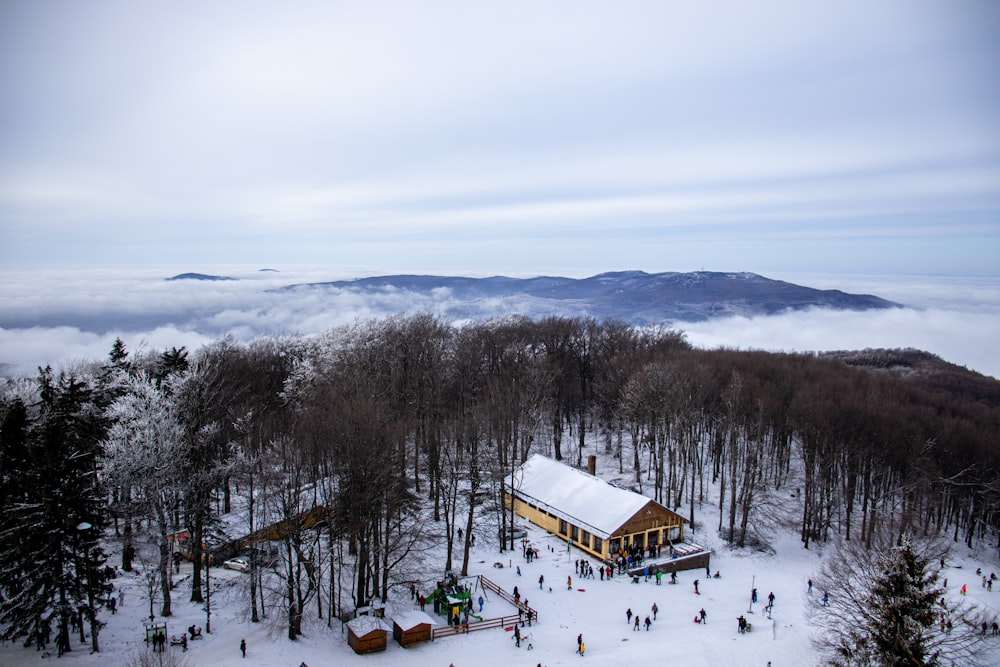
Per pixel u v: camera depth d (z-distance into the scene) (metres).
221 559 66.06
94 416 58.75
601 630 55.88
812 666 49.06
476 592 62.91
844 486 89.88
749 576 71.31
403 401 91.38
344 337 120.38
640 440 105.12
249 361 106.88
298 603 52.12
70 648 47.53
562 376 114.00
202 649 48.88
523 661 49.59
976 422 107.94
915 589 39.53
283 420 79.12
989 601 65.00
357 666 48.06
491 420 85.06
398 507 61.12
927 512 85.19
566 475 86.38
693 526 83.62
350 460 55.28
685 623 57.81
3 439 46.69
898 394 115.12
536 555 73.12
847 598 53.06
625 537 74.19
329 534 56.56
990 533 93.69
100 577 49.06
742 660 50.72
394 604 57.84
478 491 79.00
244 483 63.78
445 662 49.22
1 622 45.50
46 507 44.84
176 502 54.47
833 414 85.50
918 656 39.12
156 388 64.06
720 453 97.31
